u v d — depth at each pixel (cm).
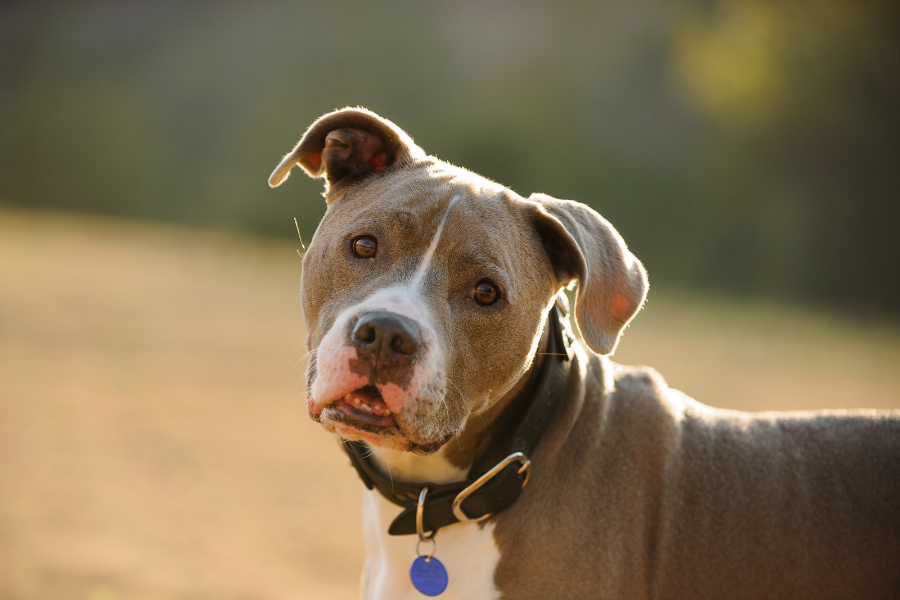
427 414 307
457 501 324
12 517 642
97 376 1098
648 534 343
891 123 3653
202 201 4947
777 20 3875
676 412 368
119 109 5500
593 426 348
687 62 4450
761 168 3969
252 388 1115
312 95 5244
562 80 4950
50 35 6297
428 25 5441
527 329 336
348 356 304
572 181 4450
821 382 1453
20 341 1264
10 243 2562
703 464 356
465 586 328
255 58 5650
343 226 343
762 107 3881
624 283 349
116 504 689
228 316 1669
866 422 376
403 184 347
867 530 348
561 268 355
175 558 599
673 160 4375
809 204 3794
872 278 3628
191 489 736
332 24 5581
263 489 757
